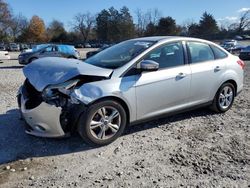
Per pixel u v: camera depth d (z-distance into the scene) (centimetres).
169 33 9119
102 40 9862
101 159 422
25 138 488
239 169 394
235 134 512
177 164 407
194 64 552
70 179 371
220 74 591
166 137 497
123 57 498
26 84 492
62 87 427
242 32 8925
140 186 354
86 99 429
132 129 528
